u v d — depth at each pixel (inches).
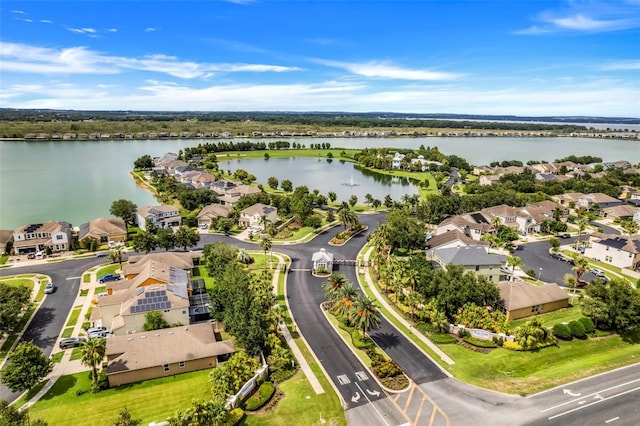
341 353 2620.6
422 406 2105.1
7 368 2183.8
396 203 6412.4
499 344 2684.5
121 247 4507.9
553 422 1988.2
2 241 4434.1
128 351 2407.7
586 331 2800.2
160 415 2041.1
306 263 4261.8
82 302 3334.2
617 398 2158.0
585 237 5221.5
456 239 4286.4
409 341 2765.7
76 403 2143.2
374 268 4148.6
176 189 7288.4
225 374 2140.7
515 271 4072.3
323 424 1973.4
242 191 6939.0
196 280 3609.7
